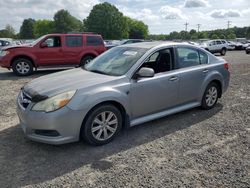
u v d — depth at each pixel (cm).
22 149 424
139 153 414
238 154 413
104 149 427
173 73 520
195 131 500
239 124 538
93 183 338
